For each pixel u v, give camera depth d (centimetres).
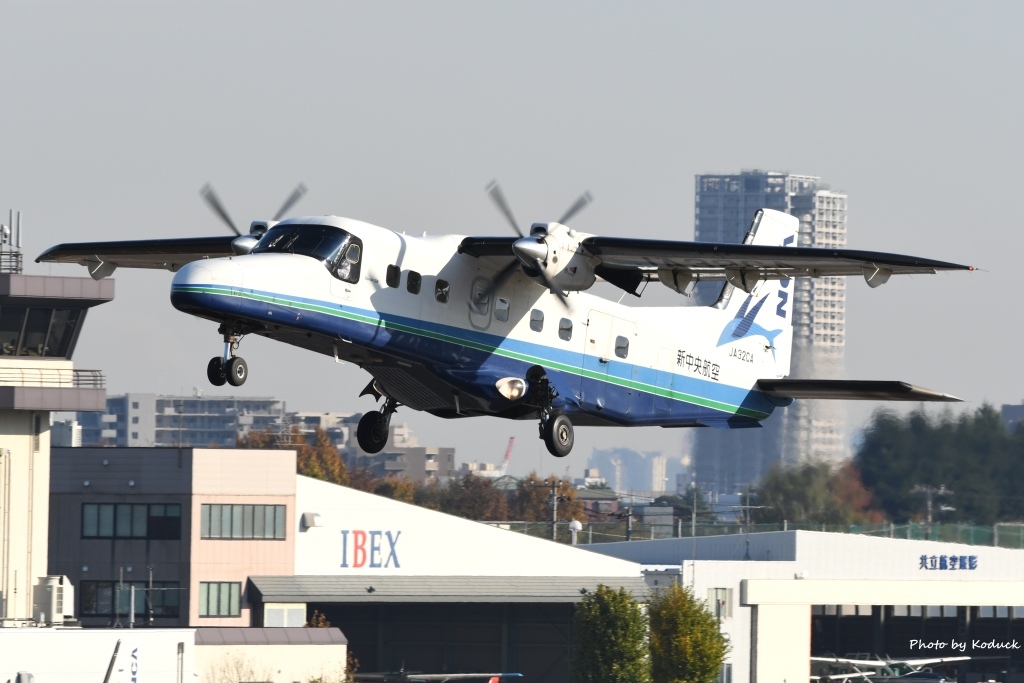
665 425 11250
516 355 9875
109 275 11206
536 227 9475
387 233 9256
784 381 11644
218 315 8462
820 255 9062
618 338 10612
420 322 9306
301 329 8769
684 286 9981
